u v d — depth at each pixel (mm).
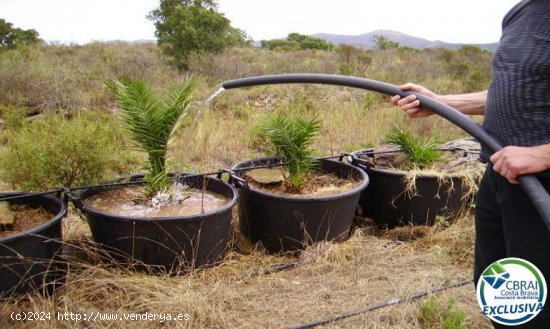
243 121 6777
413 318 2365
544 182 1528
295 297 2574
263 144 5652
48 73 8672
